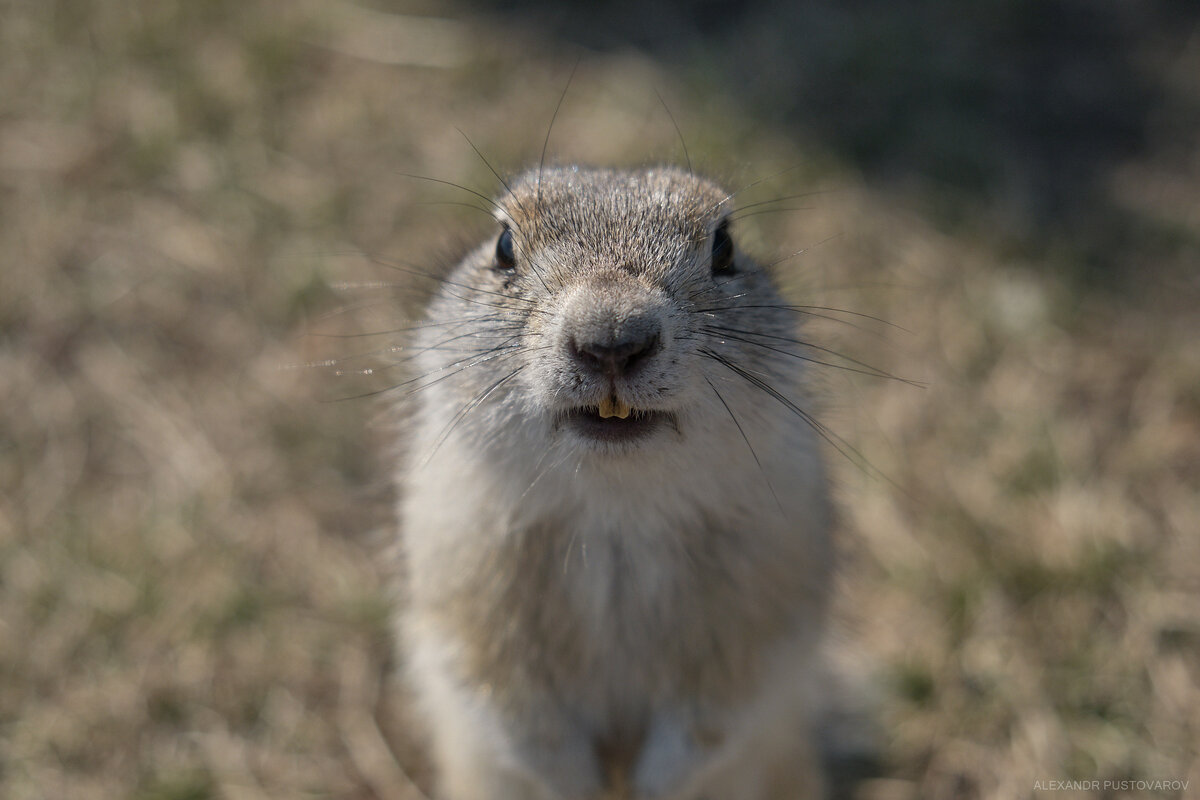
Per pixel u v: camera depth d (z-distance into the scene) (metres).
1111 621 4.34
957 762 4.11
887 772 4.11
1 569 4.39
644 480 2.94
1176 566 4.49
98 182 5.63
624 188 3.20
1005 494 4.72
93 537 4.49
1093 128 6.21
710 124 6.03
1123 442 4.91
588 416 2.78
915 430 4.99
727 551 3.17
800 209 5.71
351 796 4.06
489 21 6.72
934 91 6.30
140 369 5.04
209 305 5.28
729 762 3.50
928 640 4.36
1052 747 4.07
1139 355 5.20
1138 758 4.01
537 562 3.18
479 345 3.01
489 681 3.26
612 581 3.21
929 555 4.57
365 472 4.85
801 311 3.51
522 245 3.10
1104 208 5.80
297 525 4.69
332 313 5.21
